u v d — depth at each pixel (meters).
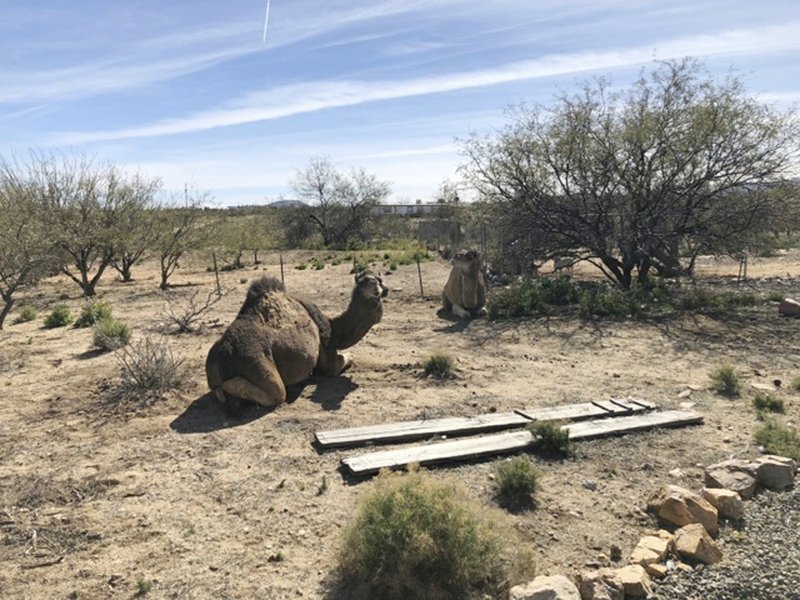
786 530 4.66
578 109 15.52
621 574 3.93
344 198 43.12
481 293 13.92
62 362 10.05
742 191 15.05
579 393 8.12
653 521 4.83
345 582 3.93
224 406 7.30
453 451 5.99
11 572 4.16
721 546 4.48
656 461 5.97
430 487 4.01
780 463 5.43
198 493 5.30
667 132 14.75
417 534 3.66
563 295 15.15
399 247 34.56
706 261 23.69
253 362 7.28
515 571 3.81
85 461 6.02
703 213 15.50
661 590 3.91
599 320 12.80
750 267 21.98
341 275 22.45
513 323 12.87
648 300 14.35
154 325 12.99
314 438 6.51
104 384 8.48
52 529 4.73
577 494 5.29
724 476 5.32
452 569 3.64
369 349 10.67
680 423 6.89
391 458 5.80
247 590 3.91
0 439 6.64
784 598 3.83
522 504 5.07
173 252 22.12
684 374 8.93
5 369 9.66
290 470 5.75
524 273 17.61
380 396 7.96
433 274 21.14
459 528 3.73
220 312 14.97
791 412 7.20
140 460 6.01
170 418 7.19
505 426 6.82
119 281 24.11
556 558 4.30
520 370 9.29
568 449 6.11
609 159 15.17
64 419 7.24
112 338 10.68
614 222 16.12
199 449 6.25
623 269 15.98
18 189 19.03
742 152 14.45
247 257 32.09
